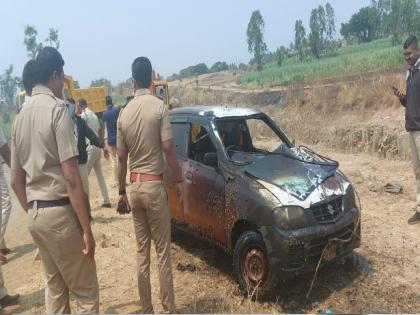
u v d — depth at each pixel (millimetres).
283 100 20391
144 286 4156
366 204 7516
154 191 3939
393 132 11039
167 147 3912
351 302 4508
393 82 14375
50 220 3129
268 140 7352
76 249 3250
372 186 8203
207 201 5176
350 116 14500
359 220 4945
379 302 4480
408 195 7832
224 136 6059
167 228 4082
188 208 5559
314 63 41125
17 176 3408
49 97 3197
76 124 5578
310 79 23016
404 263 5309
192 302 4648
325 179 4895
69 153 3078
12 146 3381
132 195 4004
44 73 3229
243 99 28172
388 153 10844
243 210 4633
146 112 3873
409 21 43531
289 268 4328
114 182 10562
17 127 3211
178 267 5500
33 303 4984
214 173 5117
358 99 15125
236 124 6176
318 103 16766
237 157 5379
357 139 12375
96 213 8219
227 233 4922
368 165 10211
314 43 57844
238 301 4637
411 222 6539
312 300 4582
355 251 5684
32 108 3160
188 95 41281
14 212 10070
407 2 43438
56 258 3244
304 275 5074
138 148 3926
